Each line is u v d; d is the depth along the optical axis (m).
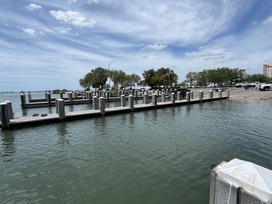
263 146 8.25
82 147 8.61
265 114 16.50
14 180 5.75
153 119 15.36
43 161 7.12
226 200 1.97
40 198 4.82
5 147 8.82
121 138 9.92
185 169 6.24
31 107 24.53
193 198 4.70
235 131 10.91
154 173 6.00
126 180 5.61
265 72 136.25
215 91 48.78
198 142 8.97
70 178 5.81
